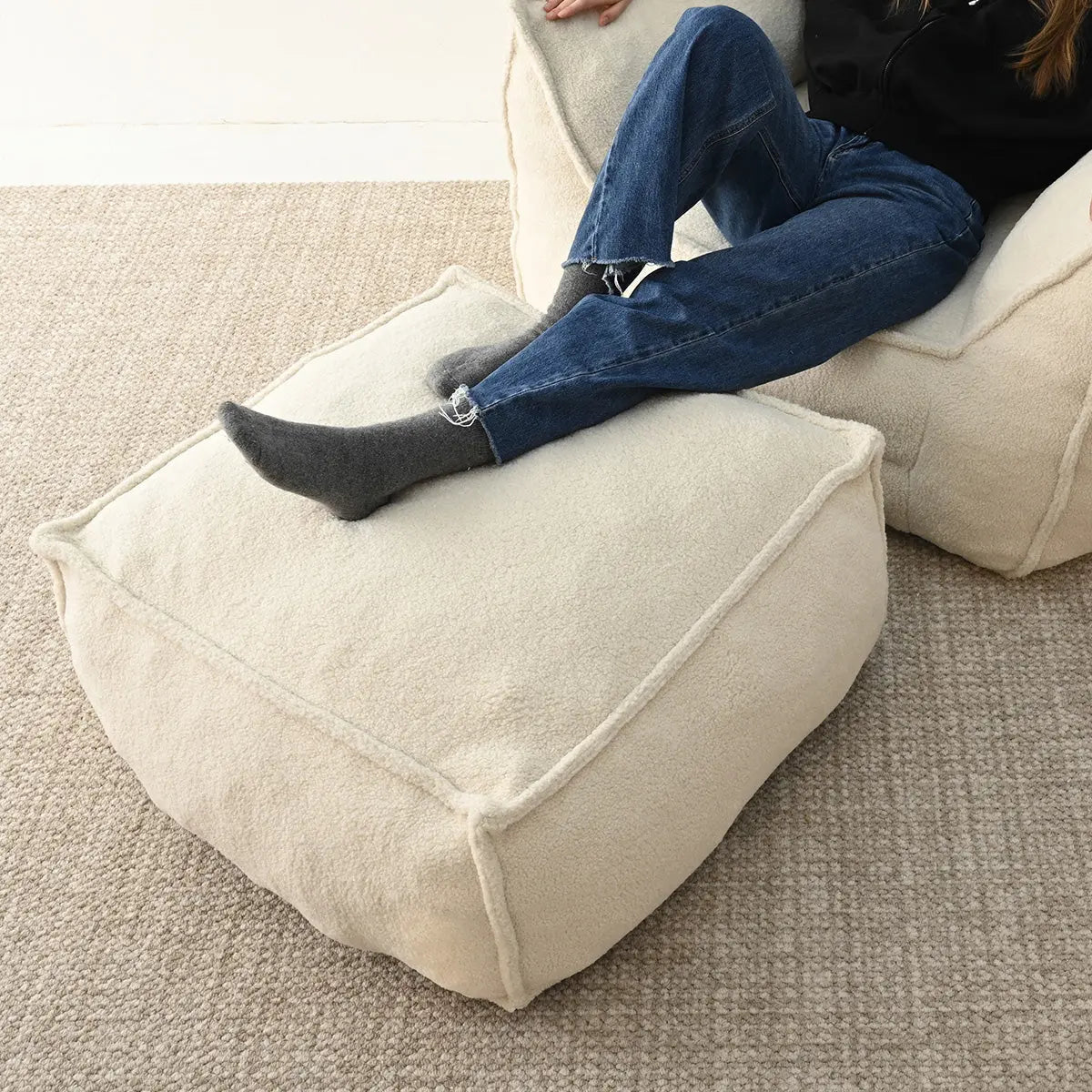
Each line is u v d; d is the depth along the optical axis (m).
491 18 2.80
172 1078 1.13
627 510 1.21
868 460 1.29
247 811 1.12
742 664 1.16
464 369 1.34
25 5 2.96
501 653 1.11
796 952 1.18
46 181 2.39
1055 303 1.29
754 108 1.37
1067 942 1.17
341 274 2.09
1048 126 1.46
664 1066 1.11
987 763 1.32
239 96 2.60
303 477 1.17
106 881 1.29
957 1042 1.10
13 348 1.99
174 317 2.03
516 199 1.75
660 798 1.10
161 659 1.19
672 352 1.32
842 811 1.29
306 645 1.14
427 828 1.04
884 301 1.41
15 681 1.50
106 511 1.31
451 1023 1.15
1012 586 1.50
